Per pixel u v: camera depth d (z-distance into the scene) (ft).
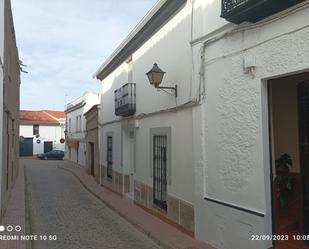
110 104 57.98
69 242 28.09
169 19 32.58
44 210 41.83
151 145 37.14
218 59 23.88
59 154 143.13
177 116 30.71
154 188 36.45
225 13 20.22
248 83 20.98
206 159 25.48
